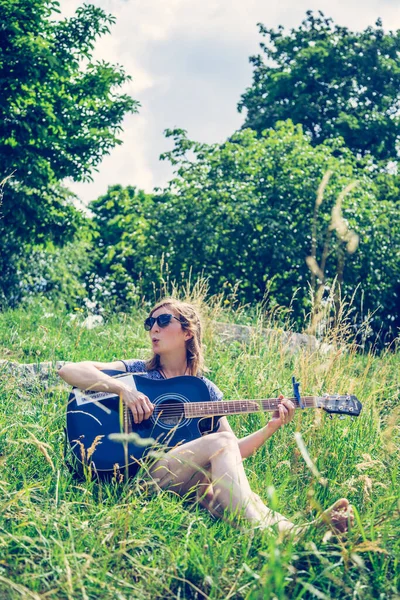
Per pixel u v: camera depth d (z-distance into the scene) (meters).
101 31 18.72
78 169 17.98
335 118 22.61
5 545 2.66
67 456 3.61
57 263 24.97
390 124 22.59
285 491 3.80
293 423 4.75
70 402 3.72
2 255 22.48
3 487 3.26
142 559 2.78
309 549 2.74
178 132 20.33
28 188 17.42
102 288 20.53
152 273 18.66
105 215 28.11
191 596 2.63
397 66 23.52
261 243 17.77
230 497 3.13
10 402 4.64
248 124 23.86
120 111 18.84
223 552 2.81
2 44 16.58
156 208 20.03
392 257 18.62
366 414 5.07
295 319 17.58
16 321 8.28
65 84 18.67
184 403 3.82
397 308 19.88
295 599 2.41
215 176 19.58
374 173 21.56
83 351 6.71
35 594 2.34
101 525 2.93
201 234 17.94
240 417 4.87
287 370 5.84
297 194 18.36
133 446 3.56
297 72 23.14
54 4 17.83
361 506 3.63
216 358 6.50
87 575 2.47
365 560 2.89
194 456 3.39
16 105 16.94
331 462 4.27
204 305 7.33
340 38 23.72
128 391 3.67
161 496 3.26
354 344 5.90
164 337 4.11
